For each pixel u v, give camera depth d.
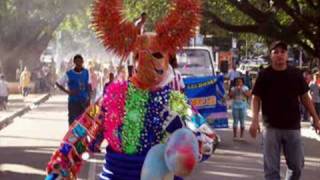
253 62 75.25
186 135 3.92
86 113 4.32
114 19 4.28
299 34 26.59
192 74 19.22
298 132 8.24
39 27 45.00
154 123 4.17
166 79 4.24
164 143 4.14
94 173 11.71
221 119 15.97
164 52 4.23
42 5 38.25
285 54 8.16
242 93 18.36
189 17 4.23
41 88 53.69
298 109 8.24
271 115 8.21
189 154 3.86
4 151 15.75
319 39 25.83
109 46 4.32
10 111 30.14
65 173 4.24
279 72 8.20
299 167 8.31
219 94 15.88
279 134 8.22
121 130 4.20
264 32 25.83
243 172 12.54
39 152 15.59
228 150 16.16
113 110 4.23
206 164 13.52
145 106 4.18
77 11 33.03
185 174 3.90
